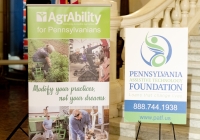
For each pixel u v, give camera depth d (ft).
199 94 15.93
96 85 12.46
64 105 12.42
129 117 12.62
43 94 12.37
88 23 12.23
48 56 12.27
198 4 19.95
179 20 18.74
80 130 12.50
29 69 12.31
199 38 18.99
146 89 12.50
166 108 12.45
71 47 12.28
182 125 15.21
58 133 12.49
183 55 12.31
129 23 16.48
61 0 20.44
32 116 12.40
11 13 31.78
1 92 27.81
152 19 17.29
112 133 15.74
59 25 12.18
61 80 12.36
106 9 12.22
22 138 17.15
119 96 16.58
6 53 32.30
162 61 12.39
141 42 12.46
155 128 14.80
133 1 27.02
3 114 21.11
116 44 16.60
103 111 12.52
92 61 12.37
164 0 17.08
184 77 12.34
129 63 12.53
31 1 21.48
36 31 12.18
